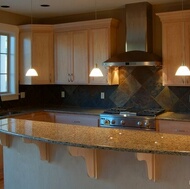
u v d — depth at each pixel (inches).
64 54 206.7
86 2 178.9
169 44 171.5
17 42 209.6
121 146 83.0
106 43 189.8
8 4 183.3
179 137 93.7
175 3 179.9
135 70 194.9
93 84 196.4
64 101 224.7
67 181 110.7
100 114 178.7
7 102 206.1
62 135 98.5
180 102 182.1
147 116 165.6
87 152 98.2
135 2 179.3
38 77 209.0
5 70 209.6
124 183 98.6
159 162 92.4
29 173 121.1
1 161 170.1
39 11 203.3
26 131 105.3
